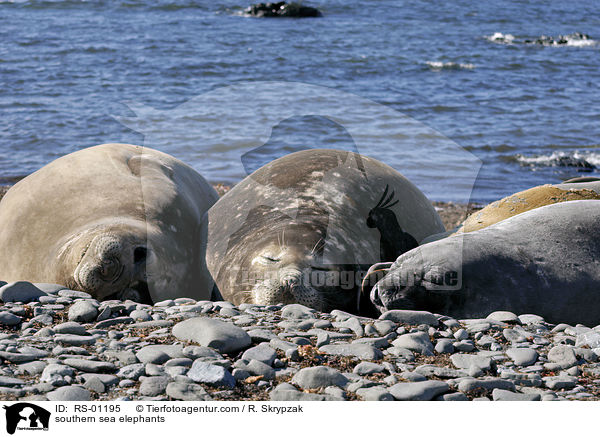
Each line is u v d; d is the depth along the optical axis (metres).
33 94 16.42
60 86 17.41
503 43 28.11
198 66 20.78
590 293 4.32
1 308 3.87
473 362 3.37
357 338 3.61
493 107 16.78
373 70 21.25
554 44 28.33
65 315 3.86
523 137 13.74
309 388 3.04
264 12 33.19
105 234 4.39
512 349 3.55
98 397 2.92
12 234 4.89
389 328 3.73
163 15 32.25
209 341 3.37
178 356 3.26
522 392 3.10
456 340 3.67
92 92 16.81
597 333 3.76
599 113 16.33
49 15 30.58
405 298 4.18
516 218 4.67
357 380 3.11
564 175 10.95
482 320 3.95
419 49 25.61
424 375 3.22
